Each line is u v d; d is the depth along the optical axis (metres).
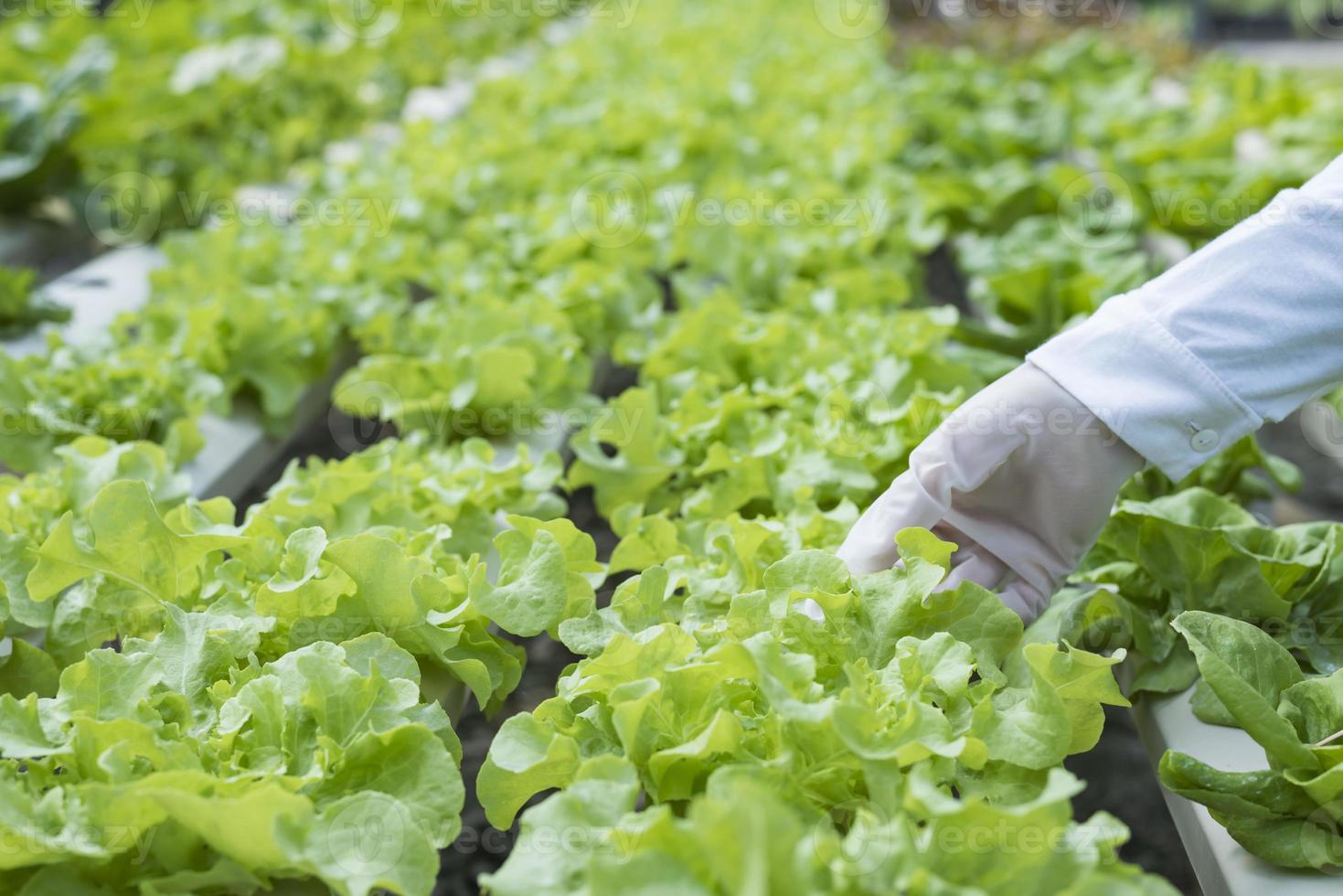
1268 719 1.05
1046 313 2.25
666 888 0.83
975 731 1.05
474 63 5.28
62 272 3.06
